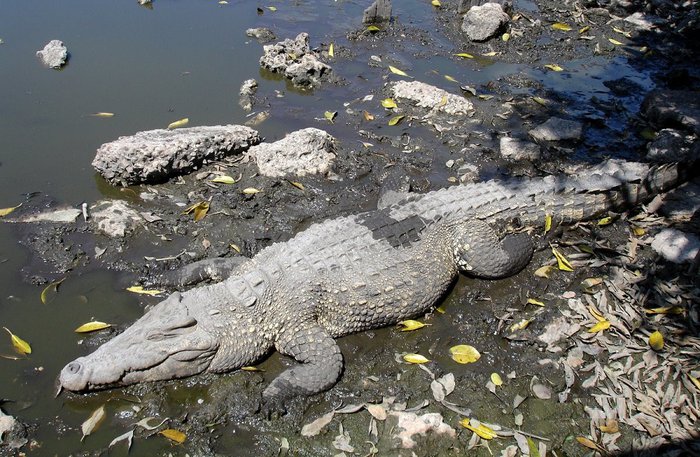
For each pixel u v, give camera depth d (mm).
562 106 8547
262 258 5152
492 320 5301
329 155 7000
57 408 4445
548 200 5938
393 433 4371
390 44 9945
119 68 8578
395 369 4867
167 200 6340
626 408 4617
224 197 6391
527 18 11039
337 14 10797
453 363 4941
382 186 6625
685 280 5594
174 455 4195
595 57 10078
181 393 4613
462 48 10047
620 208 6348
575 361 4957
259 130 7562
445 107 8219
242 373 4754
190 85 8352
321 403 4578
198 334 4574
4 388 4535
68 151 6914
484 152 7473
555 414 4594
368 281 4961
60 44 8555
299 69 8617
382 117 8047
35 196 6250
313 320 4871
